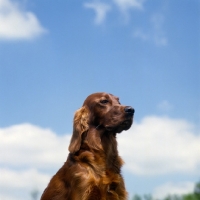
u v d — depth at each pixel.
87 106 3.77
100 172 3.69
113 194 3.71
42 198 3.80
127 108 3.69
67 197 3.69
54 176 3.81
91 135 3.72
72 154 3.74
